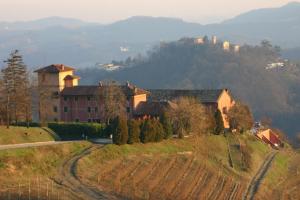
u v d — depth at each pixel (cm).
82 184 17675
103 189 17675
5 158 17938
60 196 16100
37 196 15688
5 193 15550
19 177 17275
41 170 18262
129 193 18012
